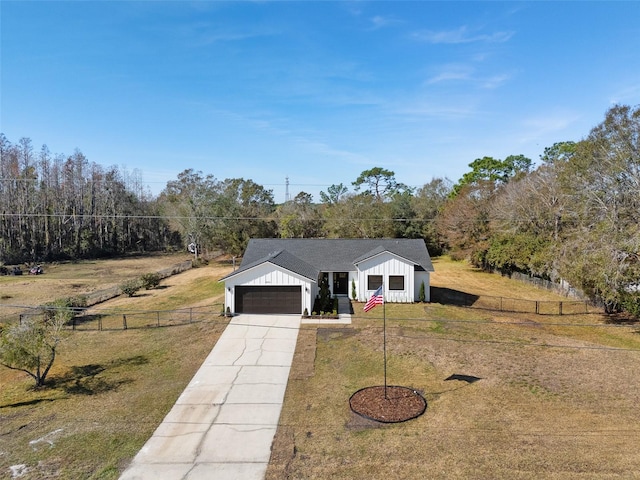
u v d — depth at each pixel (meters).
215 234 53.12
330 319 23.94
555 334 22.47
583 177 27.14
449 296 32.69
